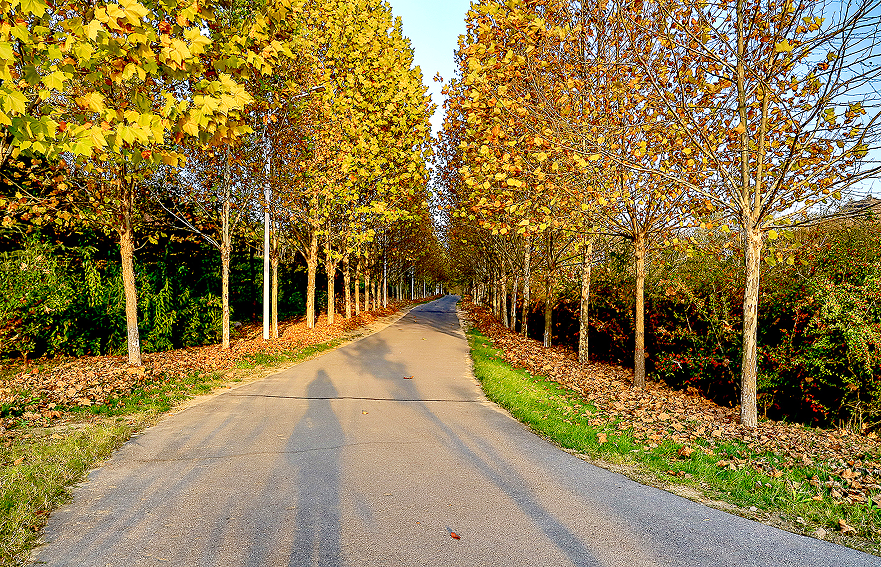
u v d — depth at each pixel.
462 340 19.25
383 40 17.88
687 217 10.11
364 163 16.23
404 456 5.45
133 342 11.86
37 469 4.50
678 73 8.41
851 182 7.20
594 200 9.59
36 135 3.89
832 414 9.82
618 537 3.64
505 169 9.33
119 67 4.23
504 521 3.86
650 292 13.89
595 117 9.39
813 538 3.71
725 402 11.89
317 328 21.61
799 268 10.15
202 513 3.90
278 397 8.62
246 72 4.99
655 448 5.92
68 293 12.63
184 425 6.69
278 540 3.47
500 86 9.08
